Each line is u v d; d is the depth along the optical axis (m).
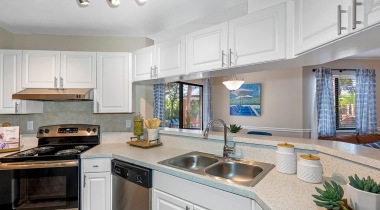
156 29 2.43
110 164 1.90
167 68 2.00
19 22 2.18
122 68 2.35
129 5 1.85
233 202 1.11
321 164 1.19
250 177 1.51
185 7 1.90
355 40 0.92
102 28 2.38
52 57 2.20
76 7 1.87
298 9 1.18
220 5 1.86
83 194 1.85
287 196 0.97
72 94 2.03
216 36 1.62
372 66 4.38
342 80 4.35
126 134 2.51
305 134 4.05
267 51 1.34
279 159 1.33
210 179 1.22
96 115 2.56
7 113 2.11
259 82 4.47
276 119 4.27
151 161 1.62
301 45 1.15
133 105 2.44
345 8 0.83
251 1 1.63
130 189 1.67
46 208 1.74
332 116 4.03
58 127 2.34
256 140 1.60
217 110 5.11
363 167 1.03
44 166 1.74
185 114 4.62
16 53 2.14
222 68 1.59
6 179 1.68
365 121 4.15
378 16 0.70
